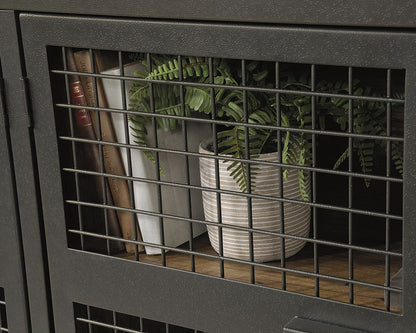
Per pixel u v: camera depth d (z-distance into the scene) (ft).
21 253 3.47
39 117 3.20
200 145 3.46
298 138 3.18
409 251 2.58
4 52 3.16
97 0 2.88
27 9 3.05
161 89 3.31
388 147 2.56
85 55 3.27
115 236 3.51
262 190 3.23
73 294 3.39
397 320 2.66
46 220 3.34
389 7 2.37
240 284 2.96
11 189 3.37
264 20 2.59
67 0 2.94
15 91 3.19
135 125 3.31
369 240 3.52
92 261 3.29
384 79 3.44
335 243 2.73
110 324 3.58
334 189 3.76
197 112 3.61
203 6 2.68
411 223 2.55
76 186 3.26
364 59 2.48
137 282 3.21
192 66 3.19
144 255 3.53
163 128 3.42
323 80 3.22
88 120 3.36
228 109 3.21
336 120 3.22
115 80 3.30
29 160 3.28
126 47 2.92
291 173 3.24
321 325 2.79
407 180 2.52
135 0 2.80
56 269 3.40
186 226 3.65
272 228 3.31
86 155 3.43
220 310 3.04
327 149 3.73
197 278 3.05
